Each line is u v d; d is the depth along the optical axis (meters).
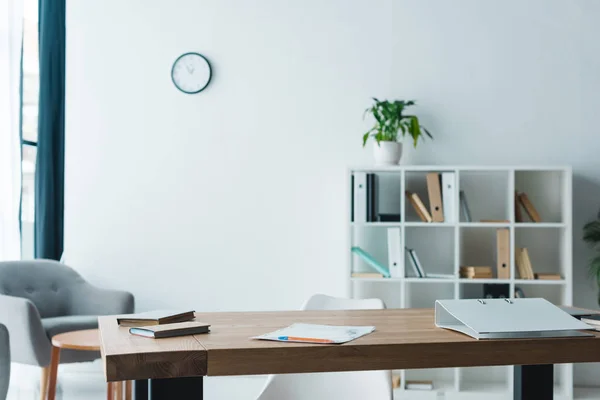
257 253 4.97
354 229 4.89
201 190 5.02
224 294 4.99
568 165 4.55
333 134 4.94
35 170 5.68
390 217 4.62
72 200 5.09
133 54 5.07
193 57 5.02
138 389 2.36
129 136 5.07
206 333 2.03
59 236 5.79
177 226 5.03
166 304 5.01
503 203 4.77
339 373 2.71
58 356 3.82
